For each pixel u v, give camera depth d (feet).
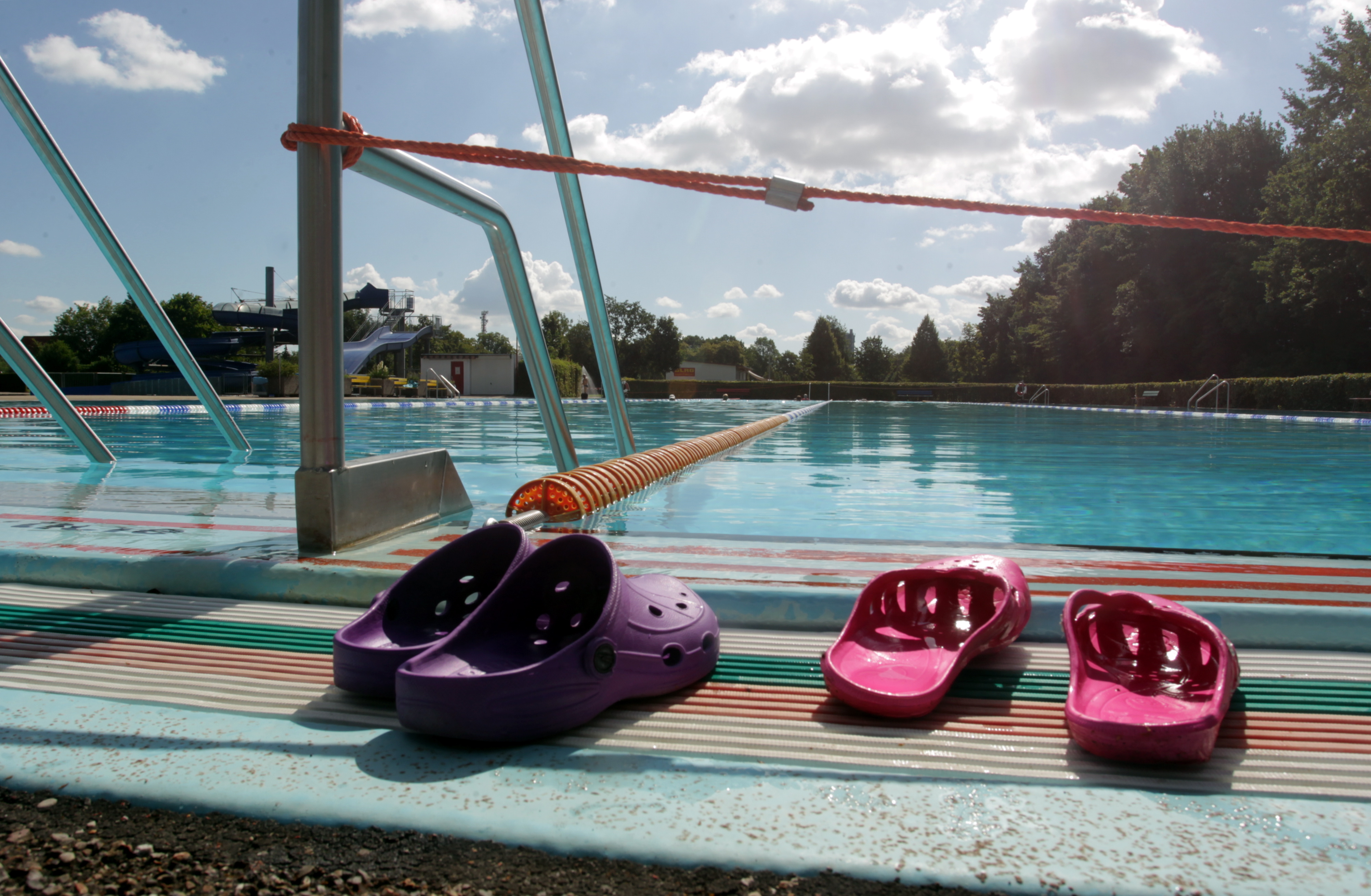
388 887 2.85
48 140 14.02
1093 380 140.05
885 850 3.02
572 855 3.03
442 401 91.30
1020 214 6.36
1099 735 3.75
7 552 7.31
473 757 3.84
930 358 256.11
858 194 6.42
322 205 7.54
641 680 4.49
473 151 6.66
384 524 8.78
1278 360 105.19
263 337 135.85
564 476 11.93
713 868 2.94
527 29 11.95
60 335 195.42
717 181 6.42
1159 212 120.16
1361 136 88.79
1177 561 7.51
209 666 5.18
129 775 3.59
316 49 7.42
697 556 7.88
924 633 5.27
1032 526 11.98
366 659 4.54
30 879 2.86
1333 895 2.73
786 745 4.00
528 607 4.81
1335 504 14.70
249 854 3.05
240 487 14.98
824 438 34.76
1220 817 3.28
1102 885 2.80
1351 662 5.09
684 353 313.12
